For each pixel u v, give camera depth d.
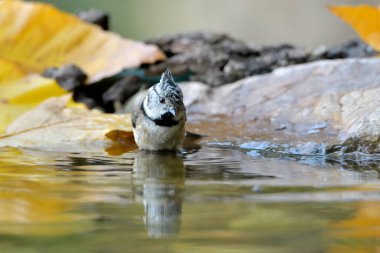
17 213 6.27
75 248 5.32
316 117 11.00
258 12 22.95
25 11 14.87
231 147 10.60
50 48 14.59
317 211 6.35
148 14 24.09
